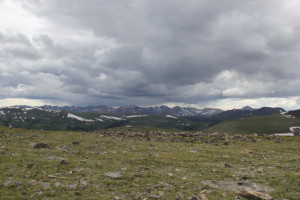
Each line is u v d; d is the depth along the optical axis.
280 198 15.39
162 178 20.34
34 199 14.20
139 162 27.38
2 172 20.09
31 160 25.38
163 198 15.11
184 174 22.23
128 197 15.17
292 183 19.31
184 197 15.35
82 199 14.45
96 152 33.25
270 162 29.47
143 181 19.09
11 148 33.09
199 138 62.44
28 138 49.12
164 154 34.06
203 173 22.84
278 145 49.25
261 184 18.86
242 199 15.16
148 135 69.88
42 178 18.86
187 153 35.88
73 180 18.67
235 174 22.47
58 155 29.86
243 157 33.28
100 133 75.50
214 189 17.34
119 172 21.70
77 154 31.38
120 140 53.84
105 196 15.16
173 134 73.88
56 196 14.88
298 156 34.78
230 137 65.25
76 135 64.31
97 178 19.44
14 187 16.17
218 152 37.72
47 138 51.50
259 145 49.28
